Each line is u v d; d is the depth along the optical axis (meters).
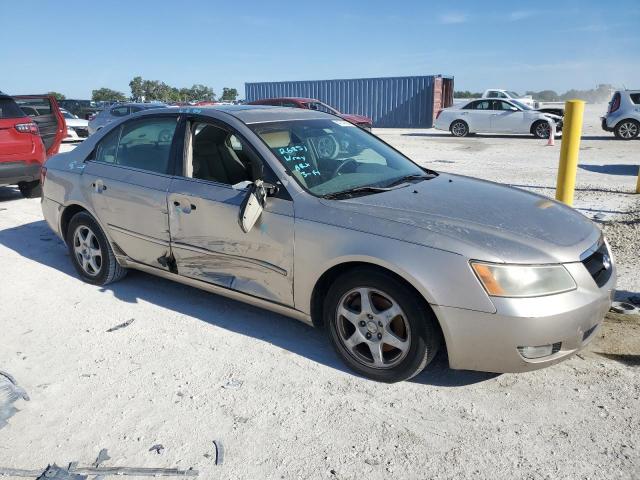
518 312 2.96
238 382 3.52
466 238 3.14
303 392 3.39
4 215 8.12
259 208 3.63
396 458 2.82
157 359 3.82
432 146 17.88
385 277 3.25
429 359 3.29
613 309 4.31
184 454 2.89
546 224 3.44
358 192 3.78
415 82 29.84
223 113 4.21
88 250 5.12
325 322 3.64
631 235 6.34
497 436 2.96
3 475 2.78
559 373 3.52
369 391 3.38
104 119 19.88
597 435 2.94
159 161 4.47
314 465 2.79
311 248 3.50
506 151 15.97
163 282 5.21
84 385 3.53
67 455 2.90
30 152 8.58
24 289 5.12
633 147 16.05
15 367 3.77
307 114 4.61
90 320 4.44
